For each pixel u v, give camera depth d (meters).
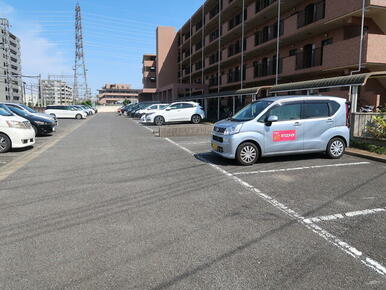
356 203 4.89
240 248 3.43
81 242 3.57
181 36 54.91
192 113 22.41
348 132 8.45
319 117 8.12
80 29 76.12
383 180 6.23
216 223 4.12
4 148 9.84
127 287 2.72
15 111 14.78
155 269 3.00
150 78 68.31
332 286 2.73
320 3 19.17
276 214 4.45
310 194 5.37
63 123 26.62
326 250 3.38
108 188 5.78
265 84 26.52
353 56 14.58
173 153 9.72
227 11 31.80
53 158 8.89
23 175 6.81
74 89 77.12
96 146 11.39
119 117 39.59
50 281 2.80
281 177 6.55
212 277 2.87
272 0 24.36
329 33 18.61
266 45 23.52
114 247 3.45
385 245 3.50
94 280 2.82
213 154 9.46
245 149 7.65
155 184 6.05
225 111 25.48
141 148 10.84
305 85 13.62
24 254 3.29
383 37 13.98
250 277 2.87
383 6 14.26
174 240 3.62
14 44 99.44
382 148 9.05
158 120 21.92
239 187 5.83
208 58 39.97
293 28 20.12
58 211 4.58
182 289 2.69
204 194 5.41
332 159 8.41
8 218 4.31
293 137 7.89
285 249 3.40
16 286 2.73
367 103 15.52
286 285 2.75
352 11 15.00
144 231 3.88
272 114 7.80
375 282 2.79
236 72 31.62
